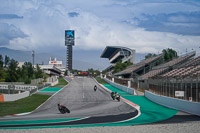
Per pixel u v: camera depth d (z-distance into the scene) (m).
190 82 29.80
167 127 16.62
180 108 28.23
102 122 19.58
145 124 18.31
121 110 28.48
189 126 16.94
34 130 16.03
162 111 27.38
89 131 15.52
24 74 96.94
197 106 23.92
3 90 67.44
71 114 25.28
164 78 41.16
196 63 53.00
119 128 16.52
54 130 15.96
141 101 40.31
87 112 26.89
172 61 74.69
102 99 43.03
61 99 42.88
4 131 15.73
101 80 118.06
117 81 88.88
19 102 39.09
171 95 34.69
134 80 69.69
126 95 51.53
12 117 23.94
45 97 46.47
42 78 105.12
